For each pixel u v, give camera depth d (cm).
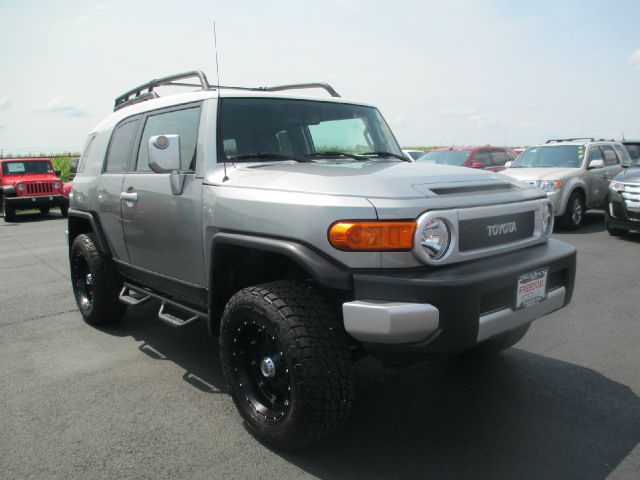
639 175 876
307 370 241
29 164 1727
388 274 239
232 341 283
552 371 361
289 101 365
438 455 263
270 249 264
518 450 265
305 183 268
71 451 273
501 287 250
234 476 249
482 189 285
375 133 407
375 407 317
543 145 1155
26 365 394
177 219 337
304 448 273
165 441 282
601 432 281
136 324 491
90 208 464
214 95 335
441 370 368
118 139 437
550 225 315
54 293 625
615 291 556
